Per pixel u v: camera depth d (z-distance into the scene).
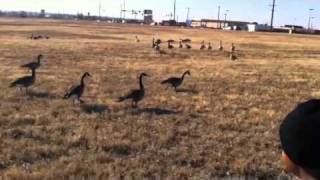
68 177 11.34
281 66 45.91
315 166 2.35
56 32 107.12
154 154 13.56
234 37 119.62
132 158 13.14
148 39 92.38
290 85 30.69
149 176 11.75
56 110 19.39
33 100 21.69
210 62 47.53
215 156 13.53
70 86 26.28
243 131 16.89
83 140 14.75
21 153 13.17
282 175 11.91
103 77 31.23
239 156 13.66
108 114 18.92
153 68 38.84
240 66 44.00
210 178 11.72
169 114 19.50
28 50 53.44
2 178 11.11
